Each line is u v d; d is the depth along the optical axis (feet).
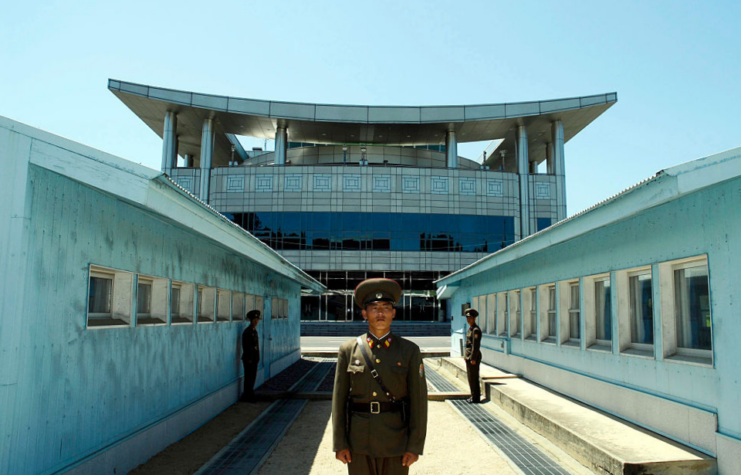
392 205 126.31
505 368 44.04
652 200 18.60
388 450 13.07
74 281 16.67
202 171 124.06
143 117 126.52
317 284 63.67
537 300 36.86
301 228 125.08
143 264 21.40
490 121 125.70
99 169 15.94
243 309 38.24
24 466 14.23
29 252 14.58
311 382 44.50
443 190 127.65
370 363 13.52
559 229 27.45
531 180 128.57
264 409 33.12
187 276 26.53
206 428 27.37
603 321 28.40
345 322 124.47
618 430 22.20
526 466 20.86
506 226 127.85
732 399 17.49
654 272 22.35
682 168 16.89
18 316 14.07
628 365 24.38
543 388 34.14
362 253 124.77
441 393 37.42
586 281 29.40
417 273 127.03
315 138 137.49
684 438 19.85
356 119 124.06
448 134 130.31
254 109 121.29
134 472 19.66
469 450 23.56
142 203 16.57
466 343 35.81
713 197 18.62
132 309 20.43
